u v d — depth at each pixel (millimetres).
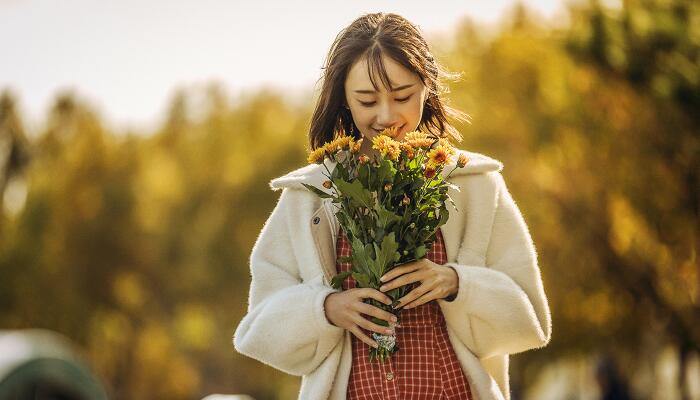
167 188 47094
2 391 8805
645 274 16812
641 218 15047
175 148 48438
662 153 14242
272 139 46219
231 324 44906
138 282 46094
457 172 3496
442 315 3420
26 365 9000
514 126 19891
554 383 24281
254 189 44625
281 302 3424
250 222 44875
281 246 3604
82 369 9477
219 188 45812
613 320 18391
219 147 47156
